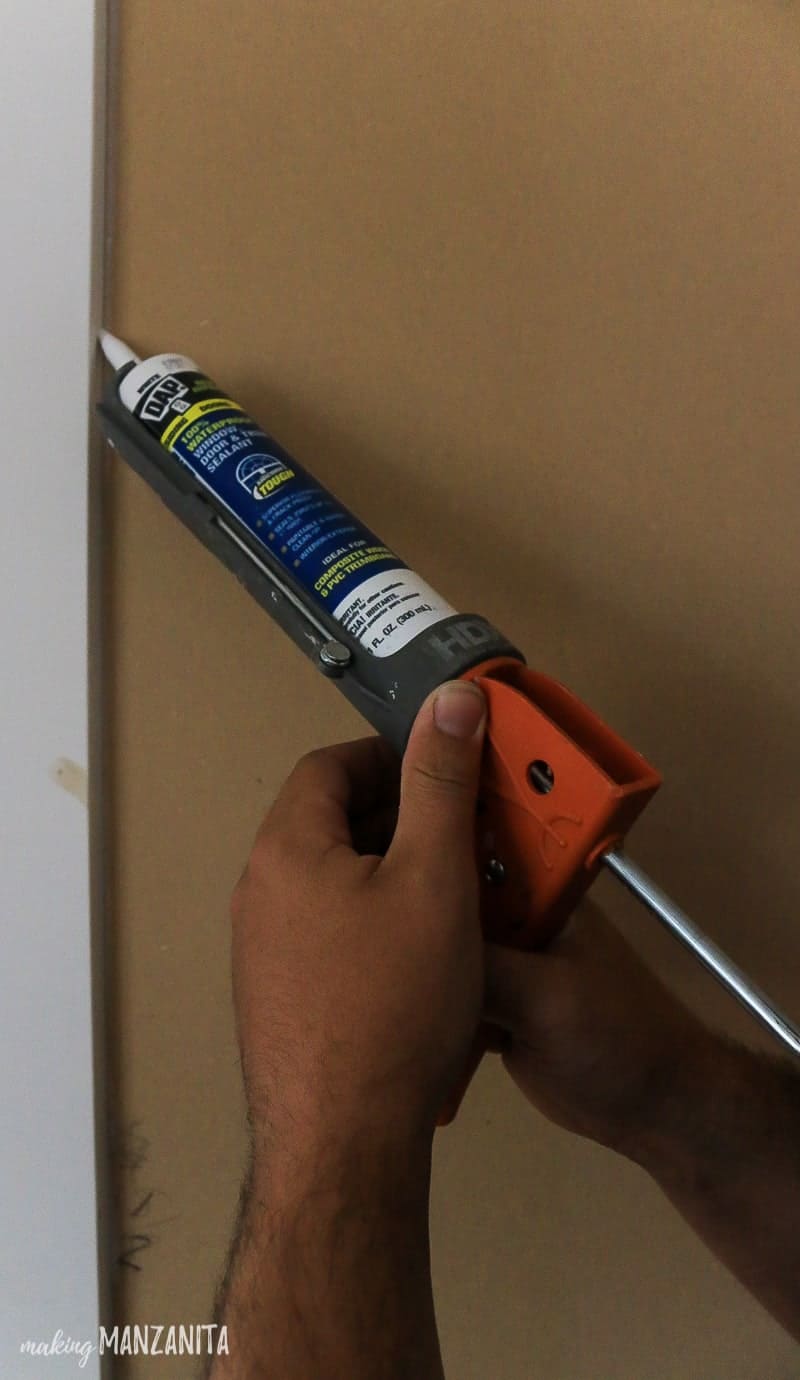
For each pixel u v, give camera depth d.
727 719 0.56
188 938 0.56
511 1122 0.62
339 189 0.48
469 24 0.47
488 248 0.49
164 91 0.47
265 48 0.47
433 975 0.36
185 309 0.49
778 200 0.50
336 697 0.54
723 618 0.55
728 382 0.52
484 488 0.52
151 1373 0.59
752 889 0.59
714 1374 0.66
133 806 0.54
